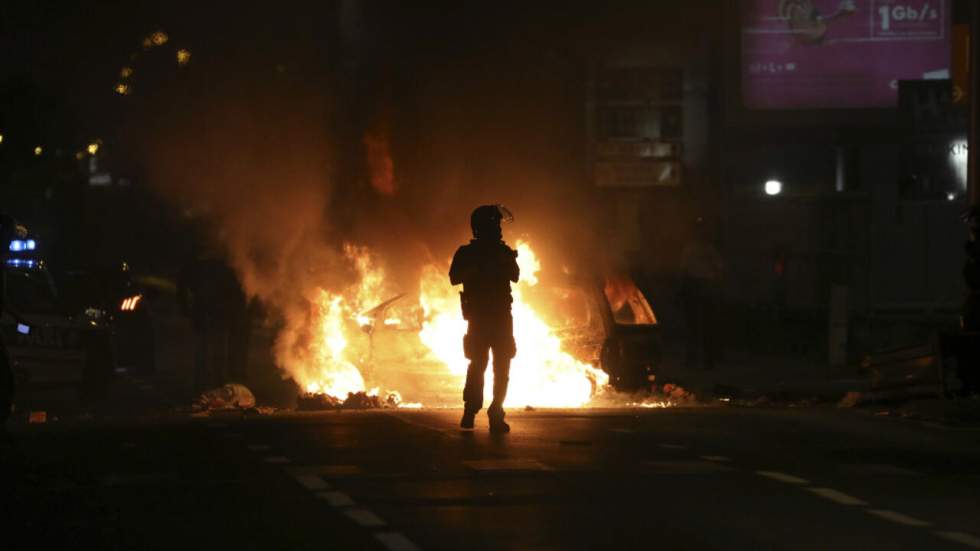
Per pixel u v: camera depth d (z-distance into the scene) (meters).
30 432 43.41
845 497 30.50
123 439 40.91
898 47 124.69
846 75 125.00
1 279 44.03
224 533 26.52
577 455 36.94
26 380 57.34
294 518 27.91
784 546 25.38
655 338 60.31
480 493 30.70
